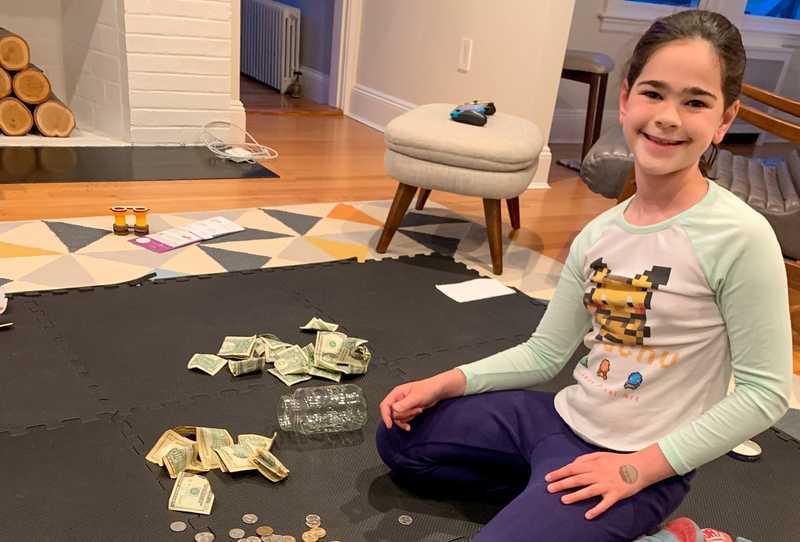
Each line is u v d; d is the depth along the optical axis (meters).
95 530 1.21
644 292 1.06
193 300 2.03
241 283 2.16
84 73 3.65
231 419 1.54
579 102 4.67
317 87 4.98
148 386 1.62
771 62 5.34
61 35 3.76
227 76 3.59
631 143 1.05
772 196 2.12
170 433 1.43
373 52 4.44
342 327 1.98
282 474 1.37
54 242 2.30
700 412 1.07
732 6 4.99
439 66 3.91
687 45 0.97
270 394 1.64
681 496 1.09
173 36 3.40
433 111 2.65
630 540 1.06
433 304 2.17
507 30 3.47
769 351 1.00
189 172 3.19
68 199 2.70
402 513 1.33
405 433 1.33
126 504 1.28
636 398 1.09
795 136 2.07
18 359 1.66
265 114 4.44
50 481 1.31
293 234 2.59
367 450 1.49
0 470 1.32
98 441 1.43
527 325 2.11
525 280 2.44
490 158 2.30
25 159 3.12
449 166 2.35
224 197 2.91
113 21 3.37
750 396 1.00
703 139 0.99
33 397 1.54
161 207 2.72
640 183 1.08
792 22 5.34
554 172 3.88
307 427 1.53
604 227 1.15
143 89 3.43
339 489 1.38
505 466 1.31
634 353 1.09
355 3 4.49
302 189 3.11
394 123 2.41
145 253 2.29
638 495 1.04
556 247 2.76
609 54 4.66
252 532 1.25
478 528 1.32
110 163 3.19
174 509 1.27
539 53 3.34
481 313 2.15
